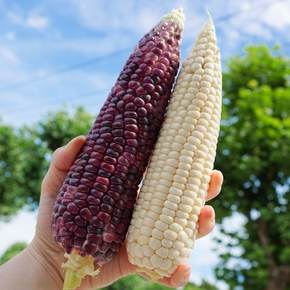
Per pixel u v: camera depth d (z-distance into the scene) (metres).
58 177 0.24
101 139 0.21
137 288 1.59
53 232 0.21
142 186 0.21
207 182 0.21
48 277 0.25
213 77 0.22
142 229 0.20
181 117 0.21
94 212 0.20
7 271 0.25
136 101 0.21
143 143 0.21
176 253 0.20
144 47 0.22
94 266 0.21
